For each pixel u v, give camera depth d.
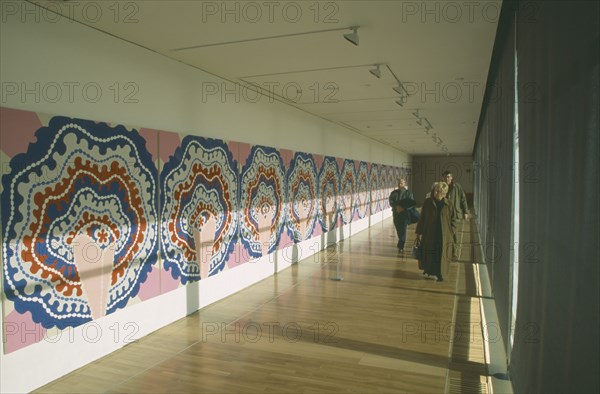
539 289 1.78
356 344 4.34
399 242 9.45
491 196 5.94
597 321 0.98
